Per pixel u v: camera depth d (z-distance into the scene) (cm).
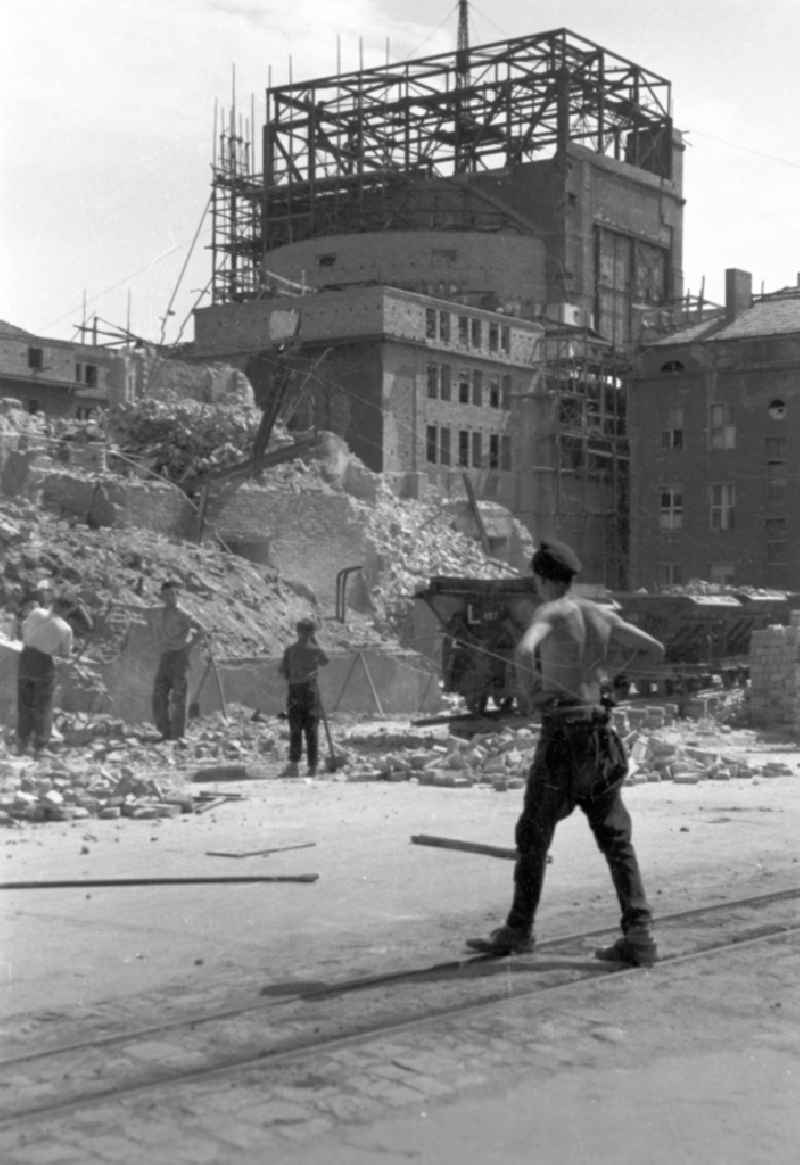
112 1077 520
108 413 4538
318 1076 518
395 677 3030
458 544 5716
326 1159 438
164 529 3703
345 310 7019
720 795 1573
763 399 7175
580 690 729
